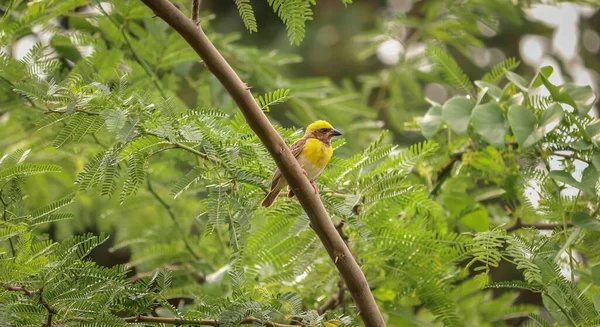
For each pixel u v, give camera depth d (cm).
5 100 1238
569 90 1049
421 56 1731
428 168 1223
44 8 1202
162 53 1391
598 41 2162
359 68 2234
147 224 1548
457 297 1238
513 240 885
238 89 724
